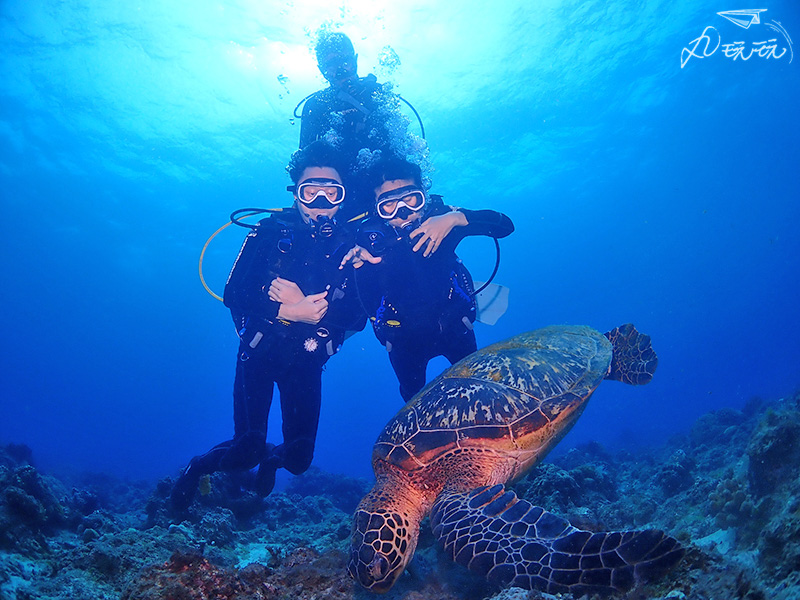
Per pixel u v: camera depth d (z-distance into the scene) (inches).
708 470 261.4
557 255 1827.0
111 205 1023.0
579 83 847.1
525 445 122.7
